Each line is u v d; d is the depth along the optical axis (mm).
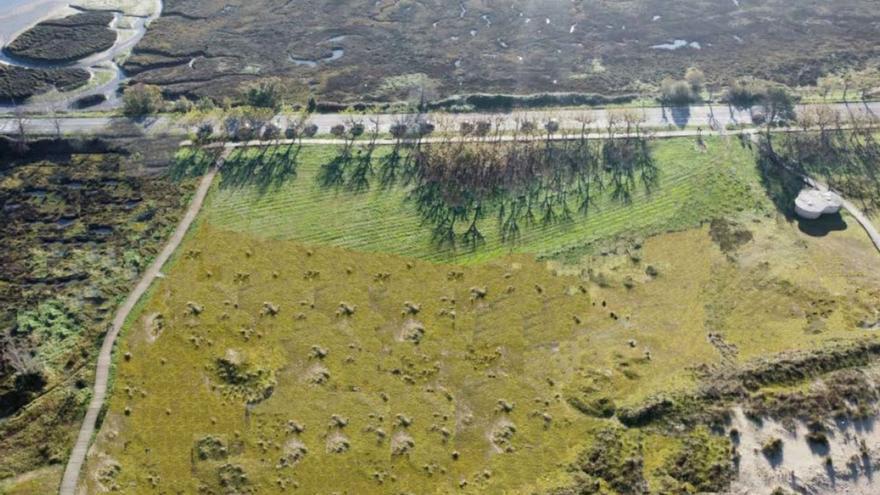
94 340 67438
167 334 68188
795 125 97312
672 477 55844
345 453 58656
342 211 83125
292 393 63188
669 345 66875
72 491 55781
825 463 56062
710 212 82438
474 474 57250
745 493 54469
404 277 74500
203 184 87250
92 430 60094
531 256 77062
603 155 91688
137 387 63438
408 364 65688
